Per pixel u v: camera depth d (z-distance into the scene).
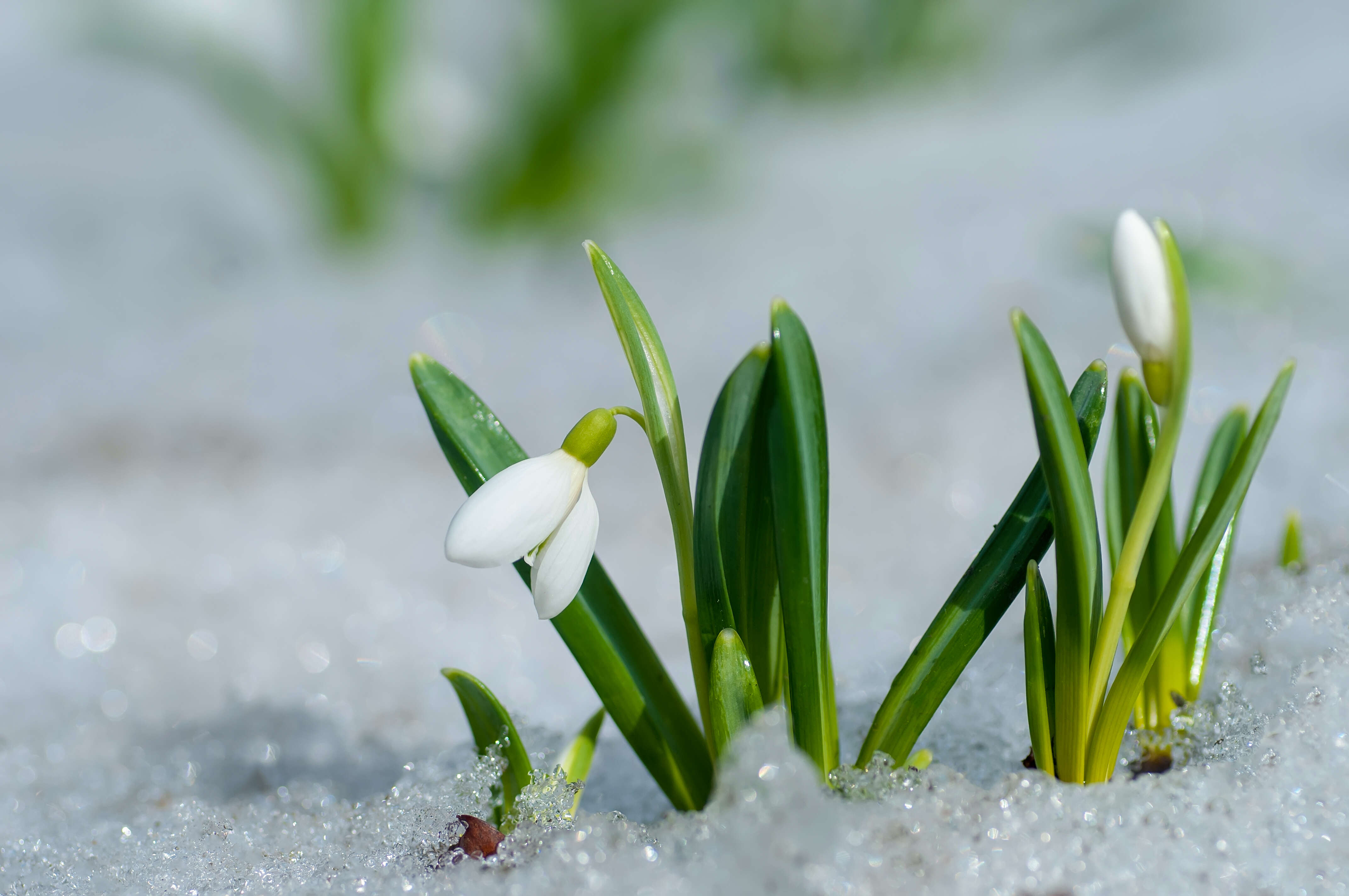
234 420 1.31
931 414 1.14
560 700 0.71
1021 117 2.13
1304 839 0.56
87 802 0.64
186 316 1.74
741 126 2.19
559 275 1.80
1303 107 1.71
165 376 1.46
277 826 0.59
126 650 0.83
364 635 0.84
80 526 1.06
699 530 0.57
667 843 0.56
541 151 1.88
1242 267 1.19
